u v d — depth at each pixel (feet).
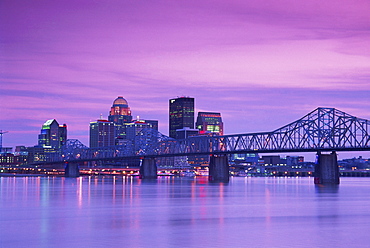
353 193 614.75
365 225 286.05
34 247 220.43
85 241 233.35
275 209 380.99
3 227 277.64
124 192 610.65
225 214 343.46
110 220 308.40
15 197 513.04
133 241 233.14
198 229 269.03
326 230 265.75
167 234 252.21
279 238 241.35
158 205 414.62
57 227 277.64
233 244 226.79
